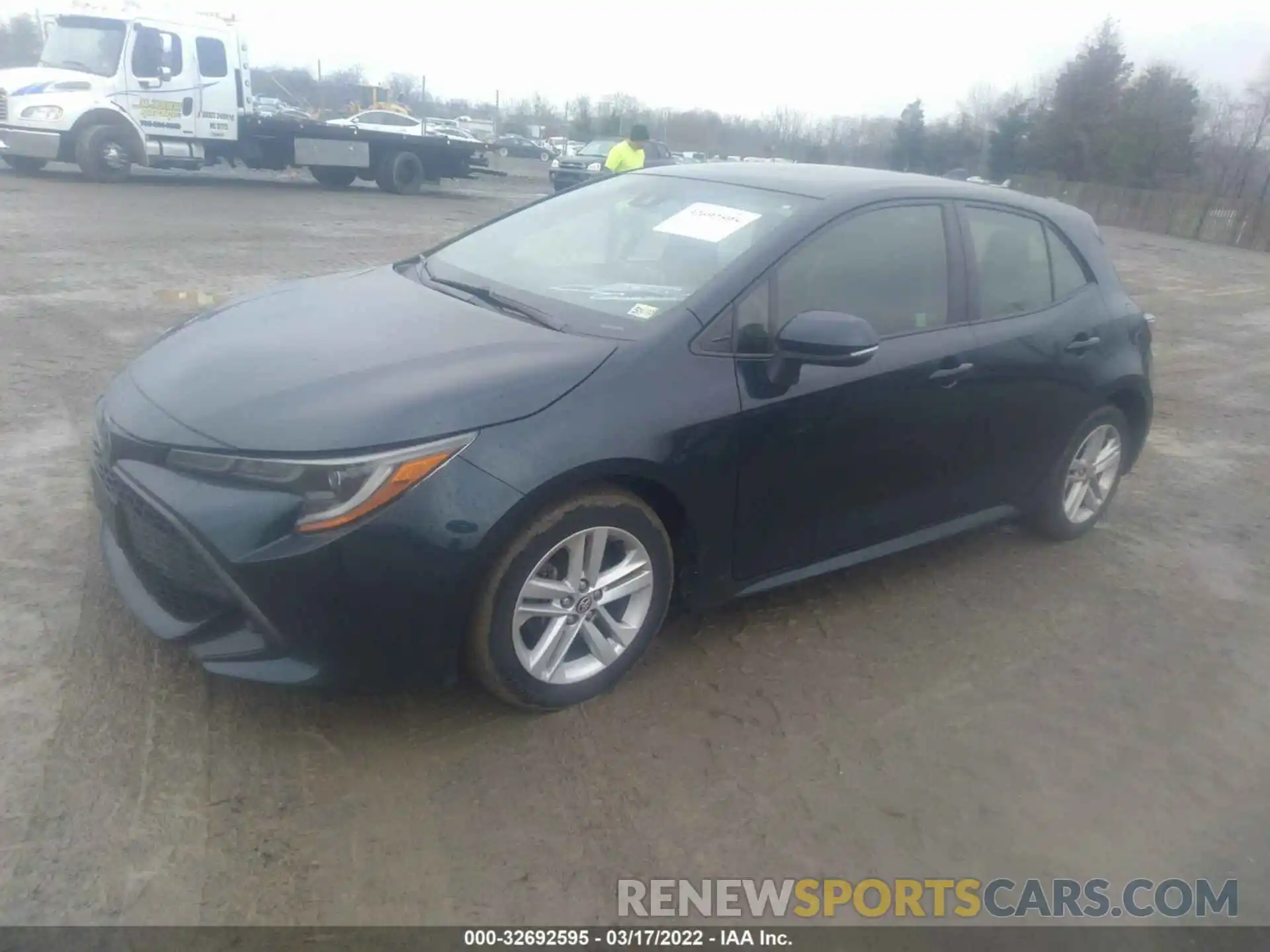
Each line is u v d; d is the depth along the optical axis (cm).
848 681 377
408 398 302
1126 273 1864
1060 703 380
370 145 2128
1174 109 5416
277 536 287
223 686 334
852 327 342
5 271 931
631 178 467
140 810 280
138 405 325
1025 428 461
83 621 361
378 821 286
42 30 1852
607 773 314
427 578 294
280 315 375
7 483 466
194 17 1847
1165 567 508
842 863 291
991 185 498
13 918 244
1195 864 305
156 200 1608
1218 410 841
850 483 394
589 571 330
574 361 329
